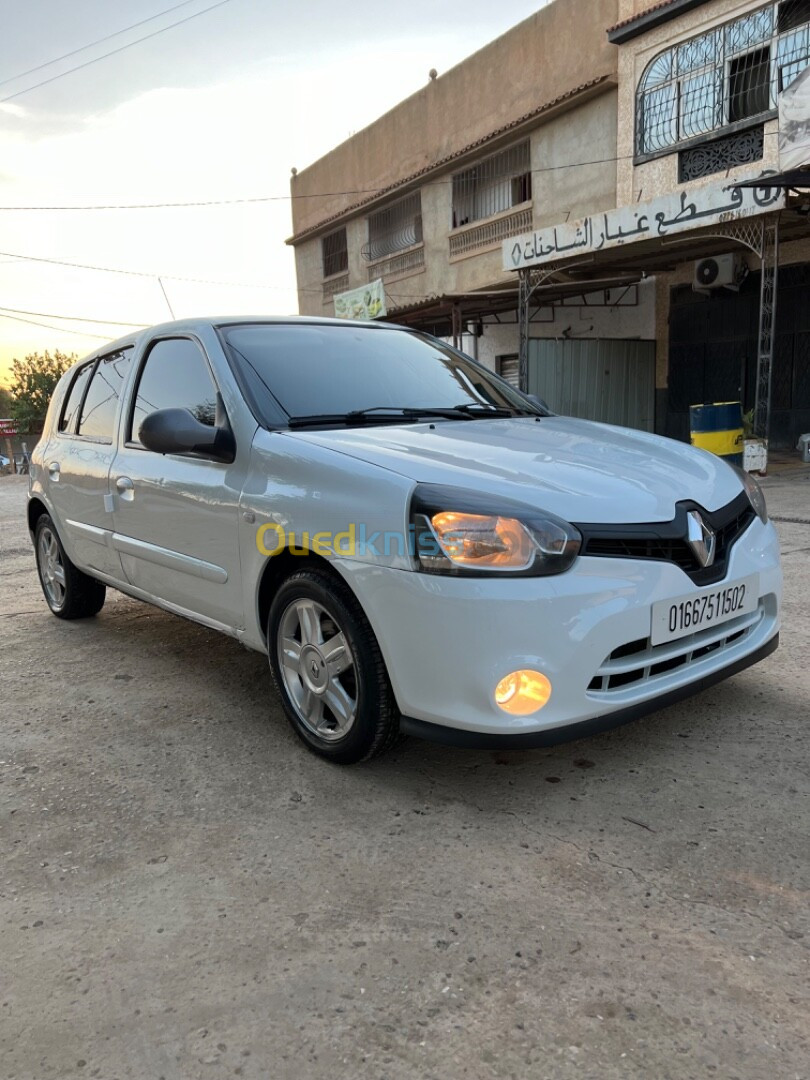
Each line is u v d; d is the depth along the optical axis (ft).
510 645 7.39
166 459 11.32
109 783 9.12
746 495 9.70
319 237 80.74
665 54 43.19
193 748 9.97
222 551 10.18
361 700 8.54
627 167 46.24
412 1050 5.26
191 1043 5.37
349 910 6.72
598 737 9.77
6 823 8.32
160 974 6.03
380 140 68.54
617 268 45.44
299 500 8.86
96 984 5.95
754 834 7.59
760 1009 5.50
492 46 55.26
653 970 5.90
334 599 8.61
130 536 12.37
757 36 38.75
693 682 8.51
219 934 6.46
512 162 56.18
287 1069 5.14
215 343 11.09
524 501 7.77
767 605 9.74
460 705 7.62
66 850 7.77
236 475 9.91
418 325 62.85
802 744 9.36
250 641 10.33
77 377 15.34
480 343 62.28
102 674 12.91
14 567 23.21
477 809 8.25
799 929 6.29
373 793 8.66
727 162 40.96
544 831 7.80
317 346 11.68
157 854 7.64
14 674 13.05
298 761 9.49
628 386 49.73
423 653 7.73
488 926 6.45
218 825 8.13
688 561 8.31
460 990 5.76
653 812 8.05
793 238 39.52
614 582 7.70
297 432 9.69
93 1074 5.15
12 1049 5.37
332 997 5.74
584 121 49.03
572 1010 5.55
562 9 49.52
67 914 6.78
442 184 62.23
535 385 47.29
